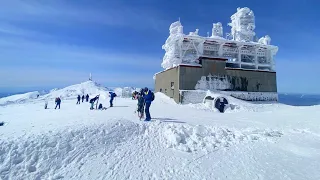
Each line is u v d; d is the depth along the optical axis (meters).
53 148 6.70
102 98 43.59
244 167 6.41
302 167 6.30
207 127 10.15
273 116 15.38
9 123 10.87
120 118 10.91
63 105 35.72
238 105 24.92
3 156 5.93
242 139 9.31
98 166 6.29
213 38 32.03
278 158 7.10
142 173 5.98
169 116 14.40
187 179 5.66
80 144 7.28
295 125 11.41
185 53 34.44
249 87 33.28
